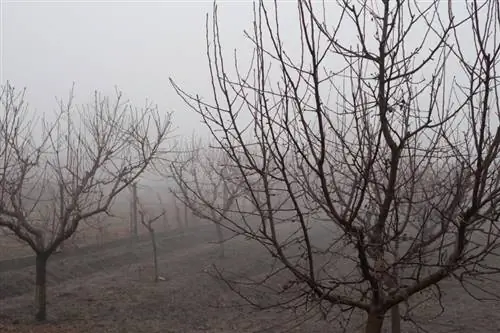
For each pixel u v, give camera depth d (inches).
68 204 537.0
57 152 562.9
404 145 183.9
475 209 166.7
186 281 697.0
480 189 175.9
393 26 171.5
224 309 572.1
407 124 182.5
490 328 468.8
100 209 495.8
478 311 527.2
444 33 165.0
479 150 158.1
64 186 491.5
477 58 160.2
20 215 473.7
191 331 492.7
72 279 725.9
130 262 860.6
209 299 616.7
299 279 190.1
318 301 188.5
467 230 177.2
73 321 513.0
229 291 657.0
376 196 208.4
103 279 721.6
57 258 795.4
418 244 192.1
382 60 176.1
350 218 175.0
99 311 555.8
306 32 154.1
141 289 652.7
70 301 596.4
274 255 184.5
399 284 205.8
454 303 562.6
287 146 180.1
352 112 187.9
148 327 504.1
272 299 599.5
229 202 497.4
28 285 658.2
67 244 876.0
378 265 188.5
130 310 561.0
